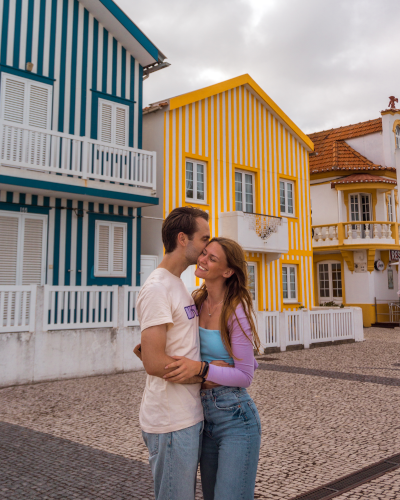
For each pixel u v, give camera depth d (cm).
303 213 1945
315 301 2438
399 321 2303
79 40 1280
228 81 1655
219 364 227
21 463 445
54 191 1122
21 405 698
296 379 899
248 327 227
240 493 216
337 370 1003
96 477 408
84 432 551
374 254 2262
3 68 1139
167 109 1475
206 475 235
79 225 1248
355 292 2292
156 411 214
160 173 1466
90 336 956
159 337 206
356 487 381
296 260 1888
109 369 981
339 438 524
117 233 1323
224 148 1641
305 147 1973
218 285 238
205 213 237
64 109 1239
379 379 897
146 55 1389
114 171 1220
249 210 1731
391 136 2467
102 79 1323
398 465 433
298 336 1388
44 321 895
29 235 1163
